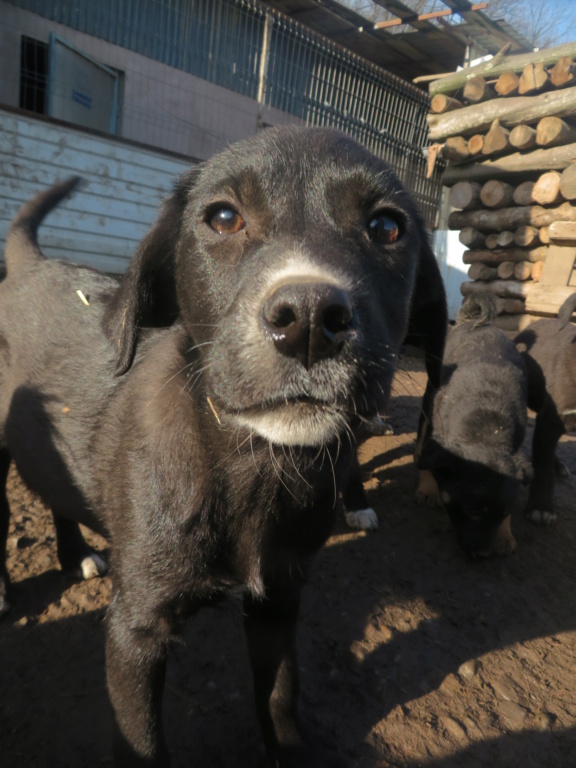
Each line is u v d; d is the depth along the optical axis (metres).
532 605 0.38
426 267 0.28
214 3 1.28
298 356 0.16
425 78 0.98
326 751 0.26
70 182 0.43
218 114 1.36
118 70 1.28
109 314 0.24
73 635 0.31
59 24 1.20
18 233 0.39
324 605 0.36
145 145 1.04
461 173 0.96
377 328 0.18
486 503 0.41
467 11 1.37
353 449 0.25
